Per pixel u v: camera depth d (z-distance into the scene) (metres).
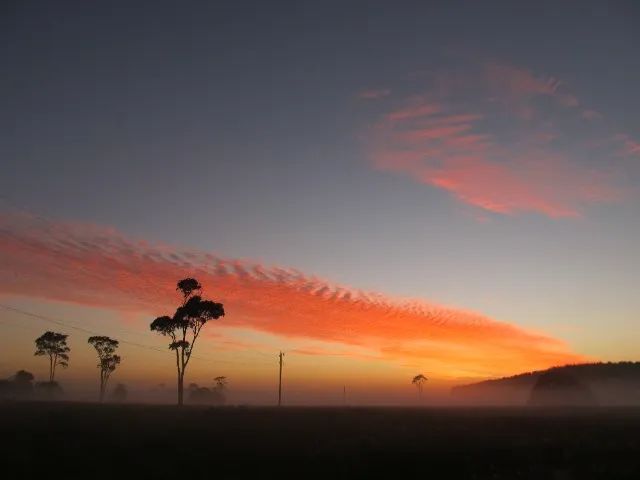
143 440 32.53
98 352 117.25
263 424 47.19
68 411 55.03
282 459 26.94
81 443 29.91
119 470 23.14
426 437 37.66
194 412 62.59
